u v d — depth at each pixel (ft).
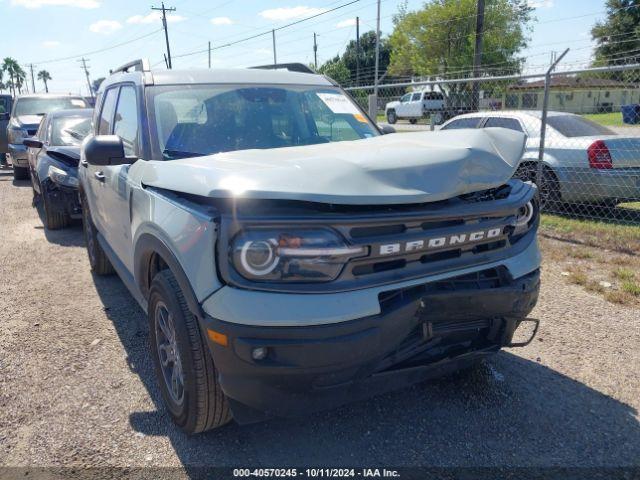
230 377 7.86
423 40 142.00
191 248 8.11
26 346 13.41
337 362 7.59
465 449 9.34
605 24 136.87
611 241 21.90
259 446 9.46
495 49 131.23
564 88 43.06
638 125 28.71
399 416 10.28
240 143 11.91
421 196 7.98
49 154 25.90
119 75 15.34
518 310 9.31
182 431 9.77
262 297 7.43
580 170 25.35
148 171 10.33
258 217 7.47
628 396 10.91
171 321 9.41
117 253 14.19
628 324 14.21
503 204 8.95
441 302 8.38
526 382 11.43
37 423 10.20
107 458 9.20
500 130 10.15
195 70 13.43
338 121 13.60
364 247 7.72
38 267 20.26
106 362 12.53
